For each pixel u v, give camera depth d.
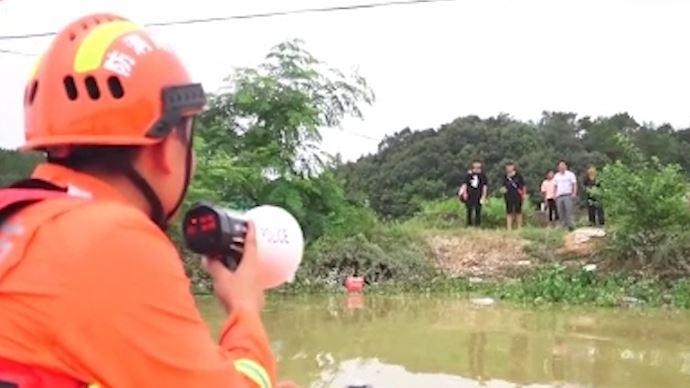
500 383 9.77
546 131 60.66
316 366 10.55
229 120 23.31
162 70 1.76
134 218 1.64
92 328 1.54
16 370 1.56
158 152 1.77
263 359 1.87
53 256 1.58
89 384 1.55
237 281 1.98
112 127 1.71
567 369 10.57
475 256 21.47
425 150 55.06
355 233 22.19
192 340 1.62
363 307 16.61
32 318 1.56
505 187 24.09
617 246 19.84
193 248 1.97
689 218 19.81
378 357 11.20
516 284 19.36
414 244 21.83
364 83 24.20
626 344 12.34
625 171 20.02
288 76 23.25
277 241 2.17
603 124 62.41
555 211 24.84
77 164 1.75
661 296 17.75
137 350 1.56
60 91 1.73
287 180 22.45
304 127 22.77
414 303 17.30
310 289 19.38
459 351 11.71
